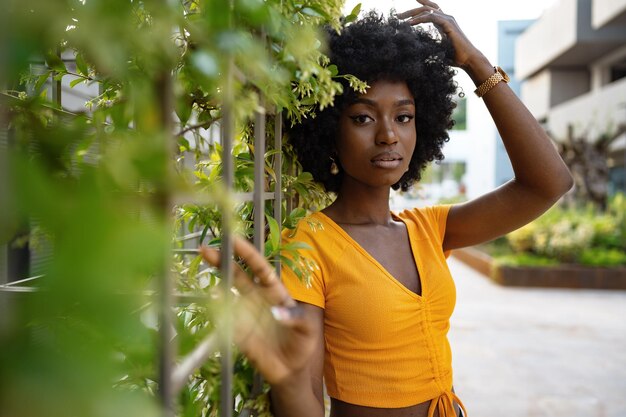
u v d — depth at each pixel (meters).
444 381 1.13
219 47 0.49
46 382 0.28
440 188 25.03
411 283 1.15
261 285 0.71
